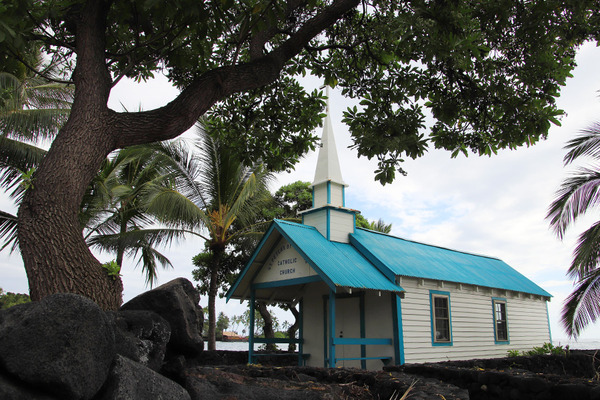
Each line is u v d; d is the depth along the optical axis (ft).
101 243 59.52
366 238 50.90
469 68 30.01
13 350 8.18
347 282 38.22
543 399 15.69
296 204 80.74
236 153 33.27
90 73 15.97
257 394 14.24
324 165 51.03
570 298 41.70
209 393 13.17
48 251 12.81
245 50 32.76
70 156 14.34
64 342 8.45
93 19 16.75
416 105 29.60
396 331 42.11
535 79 29.78
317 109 33.71
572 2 24.70
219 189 60.13
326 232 47.98
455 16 22.47
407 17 21.77
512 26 28.07
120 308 13.80
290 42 22.09
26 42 17.80
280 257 47.09
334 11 22.67
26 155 49.85
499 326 55.83
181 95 18.21
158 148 58.44
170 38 23.34
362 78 31.99
